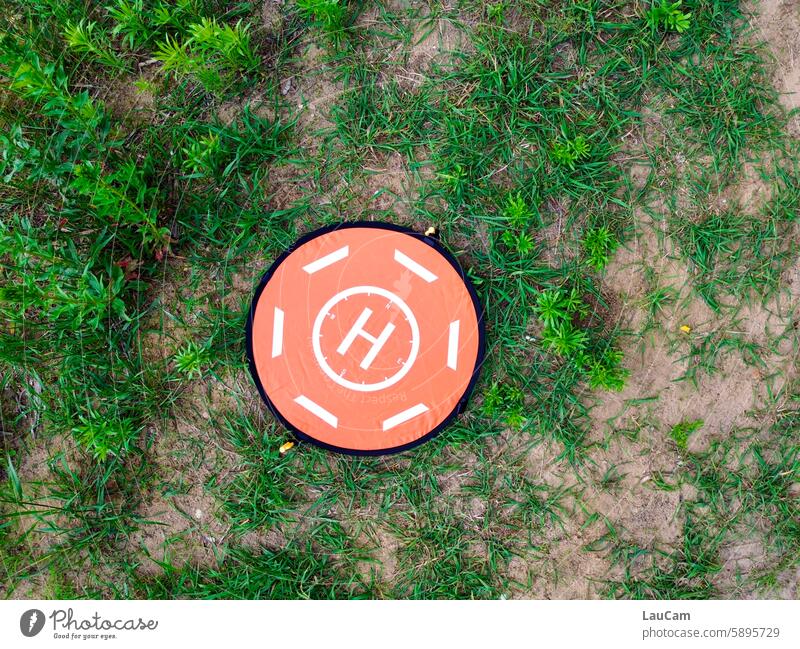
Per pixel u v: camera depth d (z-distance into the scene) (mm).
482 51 2836
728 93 2836
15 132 2646
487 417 2869
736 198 2867
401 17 2859
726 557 2893
